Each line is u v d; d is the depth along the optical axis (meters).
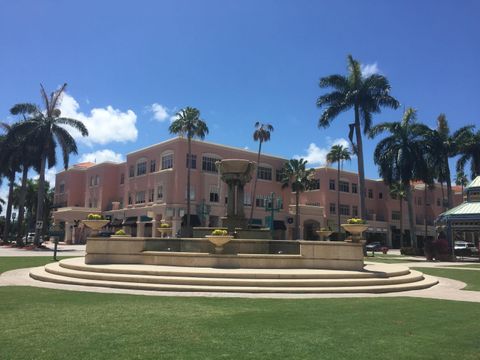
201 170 57.53
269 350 6.50
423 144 45.84
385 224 79.44
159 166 58.62
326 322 8.66
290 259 16.89
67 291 12.80
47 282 15.16
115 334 7.34
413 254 45.06
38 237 45.72
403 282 15.58
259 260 16.62
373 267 19.20
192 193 56.31
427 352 6.57
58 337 7.10
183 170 55.75
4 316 8.83
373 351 6.56
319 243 17.11
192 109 51.34
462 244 59.25
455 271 23.73
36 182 89.25
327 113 43.72
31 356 6.04
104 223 18.89
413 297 12.86
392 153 45.81
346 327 8.23
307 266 17.05
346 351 6.53
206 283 13.57
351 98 42.91
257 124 60.88
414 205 86.44
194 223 54.44
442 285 16.92
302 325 8.33
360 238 18.27
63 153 47.56
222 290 13.05
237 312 9.56
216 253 17.06
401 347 6.83
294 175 64.06
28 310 9.52
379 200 81.88
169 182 55.34
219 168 22.42
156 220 56.34
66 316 8.85
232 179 22.08
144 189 60.53
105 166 69.62
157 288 13.30
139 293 12.62
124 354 6.16
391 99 43.03
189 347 6.59
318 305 10.79
